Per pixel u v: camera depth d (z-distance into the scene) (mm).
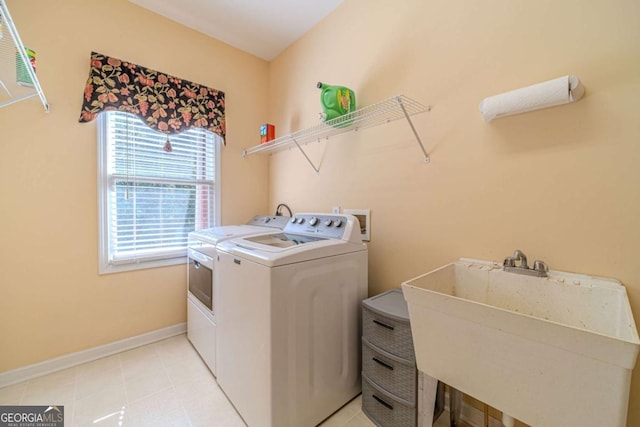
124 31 1930
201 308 1869
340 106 1706
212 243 1683
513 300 1138
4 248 1583
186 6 2020
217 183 2449
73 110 1760
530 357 729
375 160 1782
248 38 2408
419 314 963
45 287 1707
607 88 967
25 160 1625
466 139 1345
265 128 2445
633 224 931
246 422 1331
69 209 1771
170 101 2090
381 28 1729
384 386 1316
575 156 1040
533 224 1148
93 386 1603
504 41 1208
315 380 1345
